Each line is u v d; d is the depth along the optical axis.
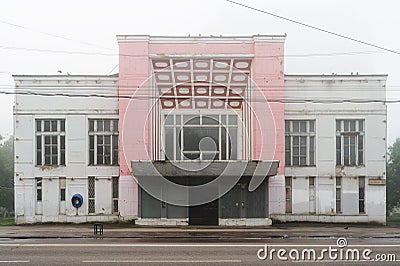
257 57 28.17
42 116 28.91
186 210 26.56
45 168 28.86
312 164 29.55
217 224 26.47
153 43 28.09
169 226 25.98
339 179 29.56
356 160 29.62
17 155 28.81
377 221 29.25
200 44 28.09
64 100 29.03
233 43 28.20
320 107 29.50
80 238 19.58
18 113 28.91
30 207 28.67
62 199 28.91
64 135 29.08
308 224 28.25
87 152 28.98
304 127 29.66
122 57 28.00
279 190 28.48
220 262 12.94
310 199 29.34
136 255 14.10
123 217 27.84
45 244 16.94
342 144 29.64
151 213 26.64
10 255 14.22
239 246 16.11
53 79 29.00
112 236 20.00
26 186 28.78
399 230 24.25
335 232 22.53
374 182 29.44
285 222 28.69
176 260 13.22
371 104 29.62
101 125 29.20
